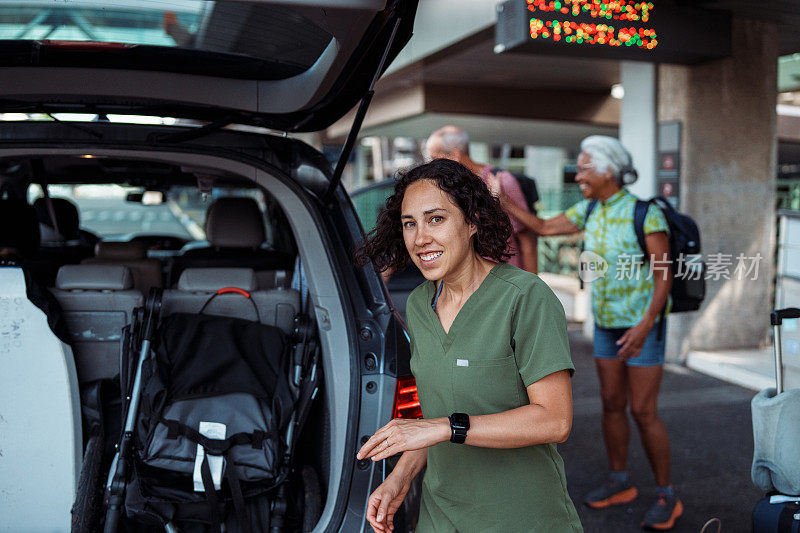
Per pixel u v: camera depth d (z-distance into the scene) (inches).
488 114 481.1
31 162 146.3
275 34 85.9
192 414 88.5
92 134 99.9
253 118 104.3
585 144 136.3
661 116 264.8
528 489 65.8
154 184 201.9
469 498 67.1
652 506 141.8
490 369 63.0
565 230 148.9
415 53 328.8
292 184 99.7
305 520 88.7
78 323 106.6
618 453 144.9
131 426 91.2
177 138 100.3
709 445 178.1
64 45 89.7
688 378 245.6
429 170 63.4
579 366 261.0
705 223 259.8
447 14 291.6
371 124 553.9
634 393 134.3
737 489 151.4
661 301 129.1
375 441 59.7
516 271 64.7
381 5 60.8
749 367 238.8
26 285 93.0
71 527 87.4
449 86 472.7
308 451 103.2
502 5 197.0
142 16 86.4
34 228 153.0
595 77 442.3
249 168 100.8
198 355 95.7
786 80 283.3
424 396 68.1
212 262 155.0
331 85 87.1
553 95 495.2
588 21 189.5
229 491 87.6
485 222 62.6
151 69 97.3
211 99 99.1
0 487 89.8
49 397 90.7
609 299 136.4
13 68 94.9
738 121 260.8
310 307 113.3
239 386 92.3
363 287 94.0
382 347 88.6
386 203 69.5
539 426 59.7
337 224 100.9
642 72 269.4
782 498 96.0
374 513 71.1
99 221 293.3
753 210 265.6
